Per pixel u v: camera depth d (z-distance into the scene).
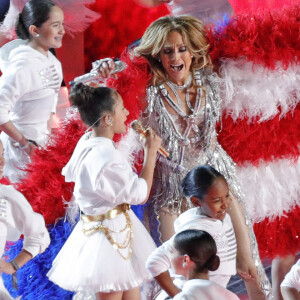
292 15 15.58
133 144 14.81
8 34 20.62
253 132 15.59
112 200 12.84
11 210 12.73
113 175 12.79
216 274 13.12
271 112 15.45
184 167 14.74
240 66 15.21
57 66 17.73
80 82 13.51
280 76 15.38
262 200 15.88
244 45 14.99
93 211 12.98
